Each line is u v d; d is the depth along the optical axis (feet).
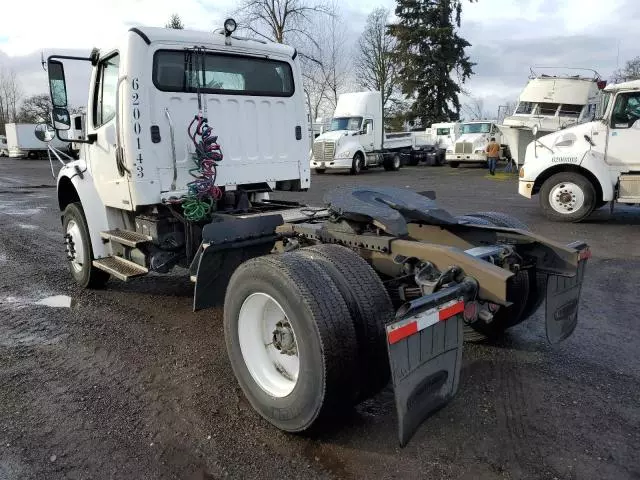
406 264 11.35
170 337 15.64
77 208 19.57
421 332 8.89
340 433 10.58
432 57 152.46
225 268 13.67
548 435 10.39
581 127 34.68
